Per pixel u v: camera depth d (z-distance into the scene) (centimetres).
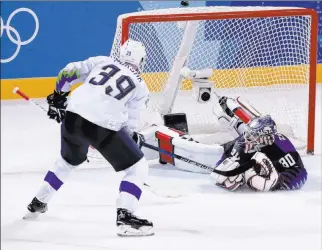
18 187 1709
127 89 1373
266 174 1634
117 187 1712
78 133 1369
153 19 1853
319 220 1459
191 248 1291
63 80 1434
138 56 1423
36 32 2897
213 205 1561
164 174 1827
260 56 2684
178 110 2352
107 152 1366
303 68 2314
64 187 1709
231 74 2577
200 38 2620
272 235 1367
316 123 2425
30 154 2061
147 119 2197
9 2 2839
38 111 2702
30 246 1302
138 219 1357
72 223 1441
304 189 1684
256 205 1560
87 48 2980
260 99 2400
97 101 1361
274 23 2683
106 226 1423
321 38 3070
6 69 2889
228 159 1677
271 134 1655
